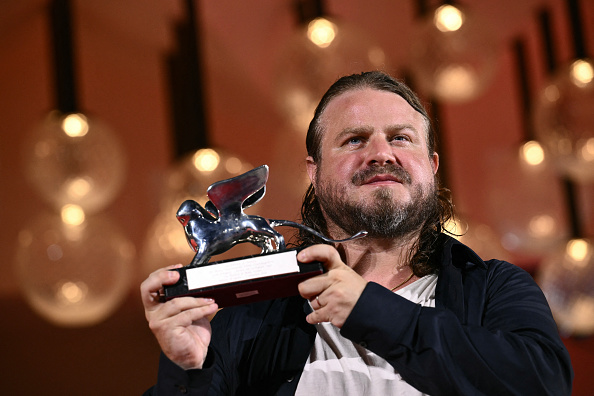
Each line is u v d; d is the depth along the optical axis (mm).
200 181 7227
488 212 8773
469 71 7207
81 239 7434
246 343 2453
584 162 7574
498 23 9086
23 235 7586
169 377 2061
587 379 7039
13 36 8492
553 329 2115
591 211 8430
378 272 2529
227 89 8648
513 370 1910
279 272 1952
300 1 8688
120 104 8648
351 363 2303
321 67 6707
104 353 7793
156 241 7289
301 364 2346
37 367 7711
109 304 7555
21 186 8469
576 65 7562
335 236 2562
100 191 7125
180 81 8680
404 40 8789
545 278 7438
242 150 8555
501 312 2213
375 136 2416
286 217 6871
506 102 9000
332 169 2455
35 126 8484
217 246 2074
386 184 2361
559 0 9023
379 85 2564
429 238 2523
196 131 7496
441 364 1917
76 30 8602
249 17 8695
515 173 8633
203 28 8680
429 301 2404
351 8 8789
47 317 8055
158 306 2012
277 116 8562
